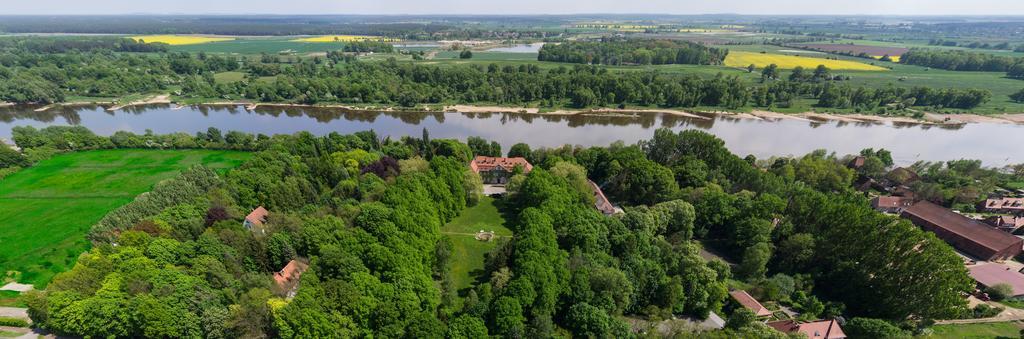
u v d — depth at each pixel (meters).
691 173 128.00
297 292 72.50
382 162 132.00
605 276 80.62
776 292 87.06
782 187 119.50
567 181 120.44
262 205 107.69
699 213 110.31
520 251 86.19
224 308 70.38
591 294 78.81
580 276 80.56
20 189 131.12
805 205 103.88
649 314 82.44
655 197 121.56
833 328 75.12
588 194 116.88
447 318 76.81
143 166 152.25
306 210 103.38
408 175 114.56
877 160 146.50
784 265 97.88
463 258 99.50
